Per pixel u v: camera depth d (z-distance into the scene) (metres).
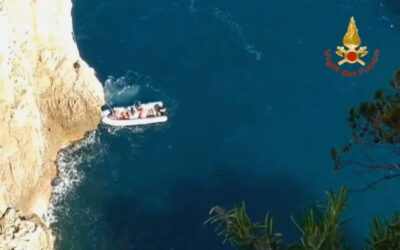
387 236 16.16
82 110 68.31
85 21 81.44
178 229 63.84
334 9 82.06
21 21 58.75
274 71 76.25
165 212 65.12
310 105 73.06
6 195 58.41
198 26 80.62
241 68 76.62
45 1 60.31
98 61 77.62
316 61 77.06
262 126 71.50
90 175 67.00
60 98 66.44
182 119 72.06
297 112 72.50
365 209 61.75
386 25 80.56
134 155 68.81
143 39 79.81
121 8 82.56
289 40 79.19
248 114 72.50
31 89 60.47
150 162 68.50
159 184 67.00
